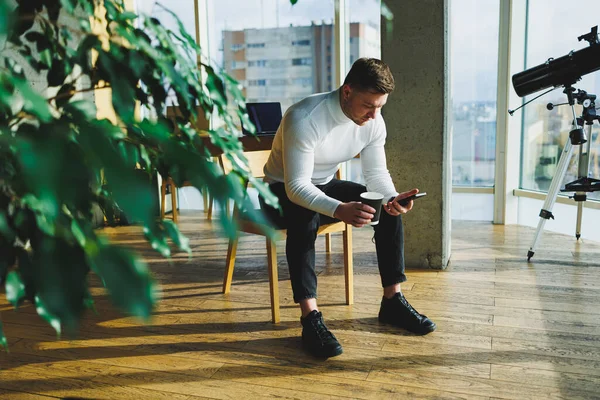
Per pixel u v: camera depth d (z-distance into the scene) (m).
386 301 2.23
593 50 2.75
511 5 3.78
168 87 0.79
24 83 0.44
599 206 3.54
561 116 3.76
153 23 0.75
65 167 0.39
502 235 3.72
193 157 0.50
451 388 1.73
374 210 1.86
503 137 3.99
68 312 0.44
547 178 3.91
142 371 1.89
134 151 0.59
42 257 0.45
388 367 1.87
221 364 1.93
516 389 1.71
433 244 2.95
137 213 0.38
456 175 4.29
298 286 2.05
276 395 1.71
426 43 2.75
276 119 3.83
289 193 1.97
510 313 2.33
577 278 2.78
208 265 3.16
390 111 2.88
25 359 1.99
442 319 2.28
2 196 0.62
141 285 0.40
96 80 0.74
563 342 2.04
